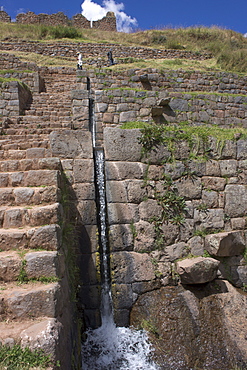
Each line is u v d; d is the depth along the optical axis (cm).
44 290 254
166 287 436
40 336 223
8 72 1212
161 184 463
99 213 493
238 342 371
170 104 996
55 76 1435
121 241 438
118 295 421
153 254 444
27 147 588
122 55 1956
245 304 419
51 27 2330
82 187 458
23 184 390
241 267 462
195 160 479
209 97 1032
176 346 374
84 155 471
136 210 449
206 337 379
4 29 2262
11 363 205
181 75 1274
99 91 962
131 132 464
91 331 413
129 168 457
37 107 1056
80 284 426
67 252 359
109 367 360
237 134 496
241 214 484
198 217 468
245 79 1337
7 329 234
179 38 2291
